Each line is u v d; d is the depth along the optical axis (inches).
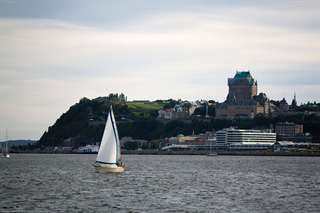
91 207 4714.6
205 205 4894.2
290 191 6131.9
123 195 5639.8
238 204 4982.8
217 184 6983.3
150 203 5004.9
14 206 4761.3
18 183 7007.9
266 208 4746.6
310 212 4569.4
